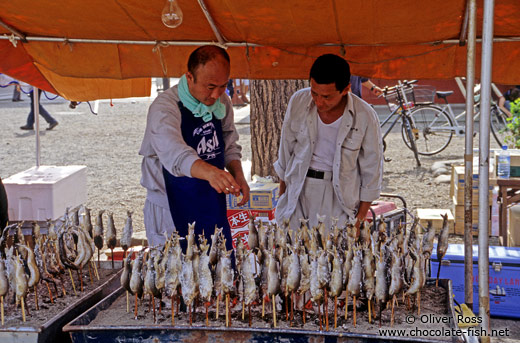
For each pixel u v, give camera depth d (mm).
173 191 2822
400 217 4438
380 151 3158
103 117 15062
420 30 3369
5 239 2559
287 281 2184
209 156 2900
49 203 4867
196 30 3559
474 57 3004
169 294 2186
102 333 2139
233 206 4668
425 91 10227
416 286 2312
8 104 17062
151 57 3898
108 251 4773
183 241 2844
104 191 8203
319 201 3197
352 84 5859
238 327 2115
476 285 4156
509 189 6004
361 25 3277
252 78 3904
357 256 2219
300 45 3756
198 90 2645
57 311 2379
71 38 3770
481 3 2996
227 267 2158
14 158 10227
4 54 3967
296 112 3193
